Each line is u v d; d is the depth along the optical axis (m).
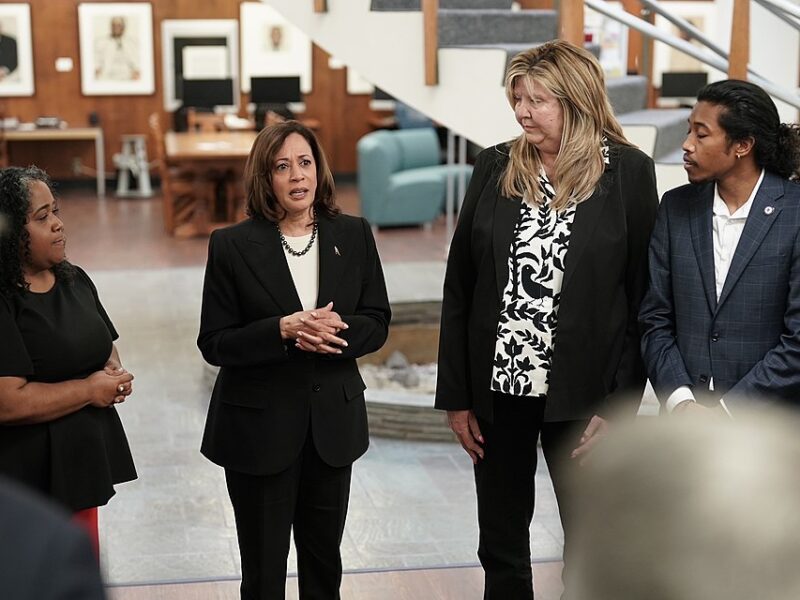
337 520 2.94
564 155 2.70
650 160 2.79
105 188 15.71
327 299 2.84
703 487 0.48
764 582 0.46
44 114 15.45
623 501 0.49
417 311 7.18
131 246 11.32
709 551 0.47
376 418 5.61
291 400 2.81
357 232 2.94
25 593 0.47
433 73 4.79
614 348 2.78
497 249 2.78
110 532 4.29
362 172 12.12
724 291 2.62
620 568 0.48
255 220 2.88
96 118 15.32
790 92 4.91
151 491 4.77
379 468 5.13
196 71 15.62
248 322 2.87
